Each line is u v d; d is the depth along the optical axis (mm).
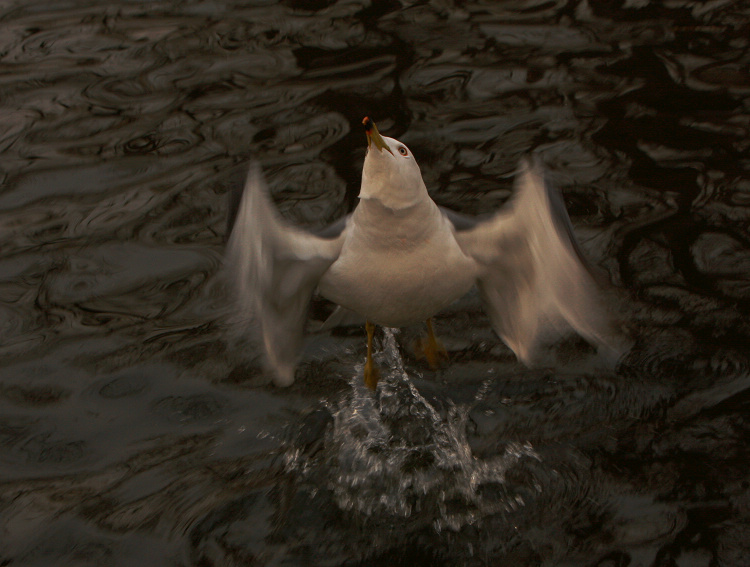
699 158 2568
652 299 2330
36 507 2125
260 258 2041
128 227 2510
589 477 2135
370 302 2104
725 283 2346
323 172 2592
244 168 2080
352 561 2072
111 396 2250
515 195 2045
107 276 2424
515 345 2176
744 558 2039
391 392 2252
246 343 2314
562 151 2611
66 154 2672
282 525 2105
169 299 2383
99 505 2125
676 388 2221
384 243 2057
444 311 2361
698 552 2047
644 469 2137
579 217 2477
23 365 2289
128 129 2729
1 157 2672
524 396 2236
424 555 2076
